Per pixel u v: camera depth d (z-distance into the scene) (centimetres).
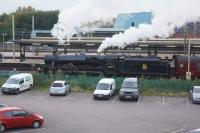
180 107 3534
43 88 4362
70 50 8700
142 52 7788
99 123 2919
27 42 6688
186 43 6088
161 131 2716
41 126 2791
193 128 2800
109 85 3934
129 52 7669
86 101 3756
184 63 5044
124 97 3794
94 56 5275
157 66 5053
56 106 3506
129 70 5122
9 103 3597
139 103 3694
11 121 2653
